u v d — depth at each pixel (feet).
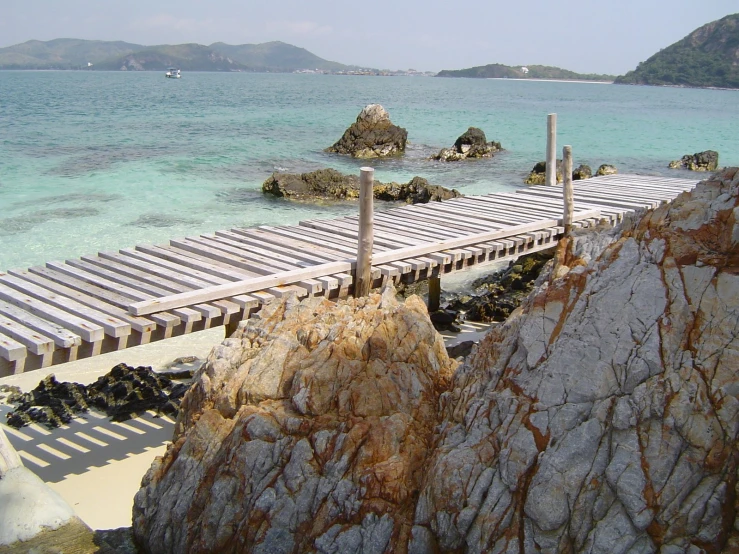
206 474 13.37
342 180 51.65
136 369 22.25
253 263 21.70
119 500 16.40
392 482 11.91
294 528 12.15
